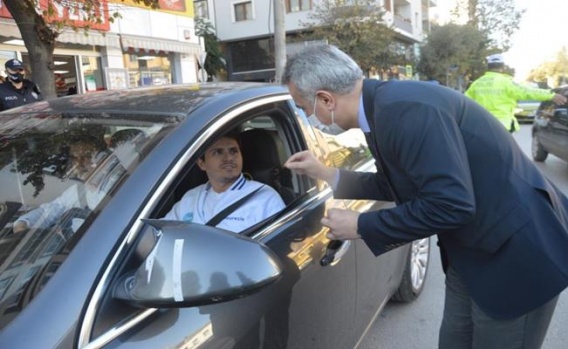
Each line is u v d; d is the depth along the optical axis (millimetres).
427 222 1450
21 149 1687
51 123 1792
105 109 1784
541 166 8961
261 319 1472
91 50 11914
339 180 2037
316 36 24234
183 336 1234
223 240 1212
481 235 1578
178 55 14969
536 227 1550
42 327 1063
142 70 13969
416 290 3475
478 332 1775
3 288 1198
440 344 2018
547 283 1560
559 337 3082
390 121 1479
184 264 1148
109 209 1280
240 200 1995
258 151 2264
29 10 5672
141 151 1449
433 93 1521
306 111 1695
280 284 1597
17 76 6055
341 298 2066
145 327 1188
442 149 1422
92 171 1460
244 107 1820
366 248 2369
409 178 1561
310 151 2221
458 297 1894
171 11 14117
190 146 1490
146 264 1157
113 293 1159
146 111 1676
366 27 22688
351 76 1571
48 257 1235
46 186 1488
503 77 6645
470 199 1424
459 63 35844
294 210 1972
